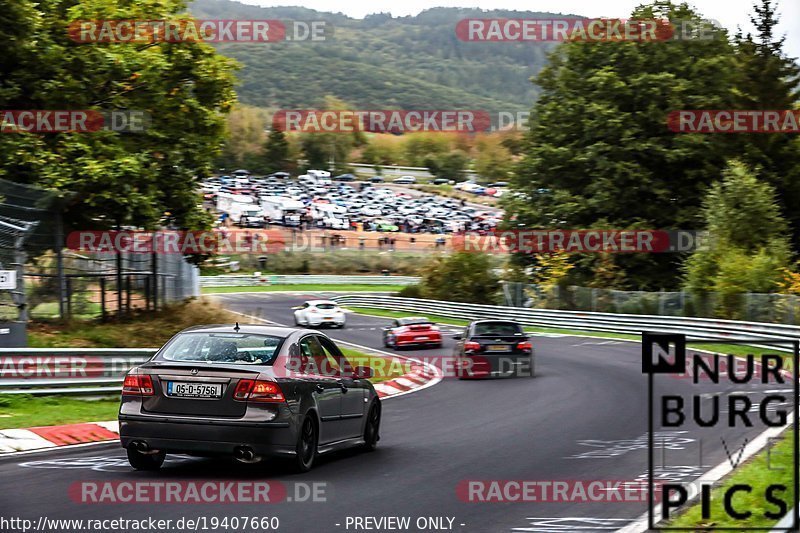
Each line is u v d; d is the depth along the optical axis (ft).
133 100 206.59
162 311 216.74
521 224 418.51
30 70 195.83
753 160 400.67
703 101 392.88
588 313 324.60
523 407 140.15
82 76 197.47
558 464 87.20
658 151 389.60
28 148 187.11
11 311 154.40
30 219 172.65
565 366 212.43
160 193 205.87
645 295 313.53
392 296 509.35
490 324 197.98
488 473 81.97
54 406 128.57
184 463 85.10
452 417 130.00
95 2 199.21
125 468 81.71
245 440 74.38
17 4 186.50
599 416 126.41
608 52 407.64
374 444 97.60
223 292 609.01
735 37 415.64
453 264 447.01
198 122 219.61
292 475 79.05
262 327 85.56
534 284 385.09
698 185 392.88
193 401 75.66
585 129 397.60
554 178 416.46
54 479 75.31
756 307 260.21
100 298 202.49
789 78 409.28
